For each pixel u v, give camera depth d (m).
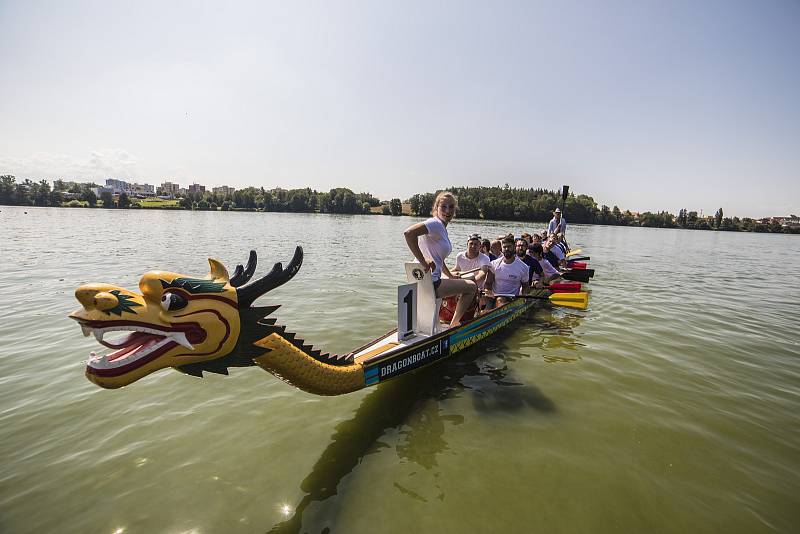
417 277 5.56
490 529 3.01
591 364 6.20
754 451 4.05
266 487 3.40
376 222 70.31
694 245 41.28
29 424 4.32
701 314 9.59
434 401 4.95
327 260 18.09
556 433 4.29
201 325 2.92
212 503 3.21
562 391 5.27
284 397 4.96
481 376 5.70
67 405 4.72
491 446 4.04
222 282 3.12
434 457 3.85
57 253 18.34
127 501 3.22
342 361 4.35
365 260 18.27
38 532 2.93
